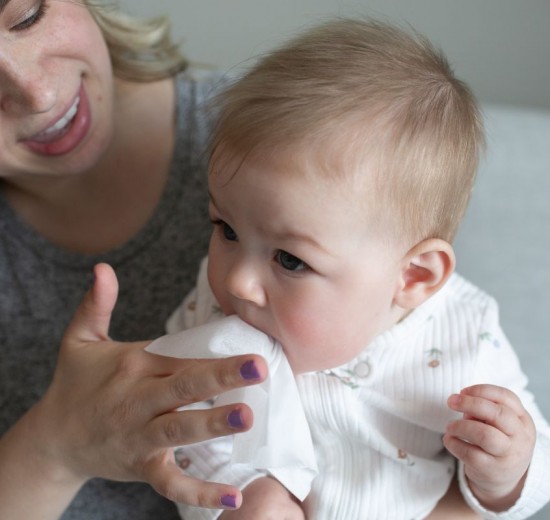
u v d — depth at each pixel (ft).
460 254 4.15
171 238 3.64
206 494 2.45
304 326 2.65
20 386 3.71
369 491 3.11
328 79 2.61
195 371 2.34
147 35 3.75
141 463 2.60
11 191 3.65
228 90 2.78
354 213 2.53
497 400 2.75
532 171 4.24
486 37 5.48
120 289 3.62
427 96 2.67
